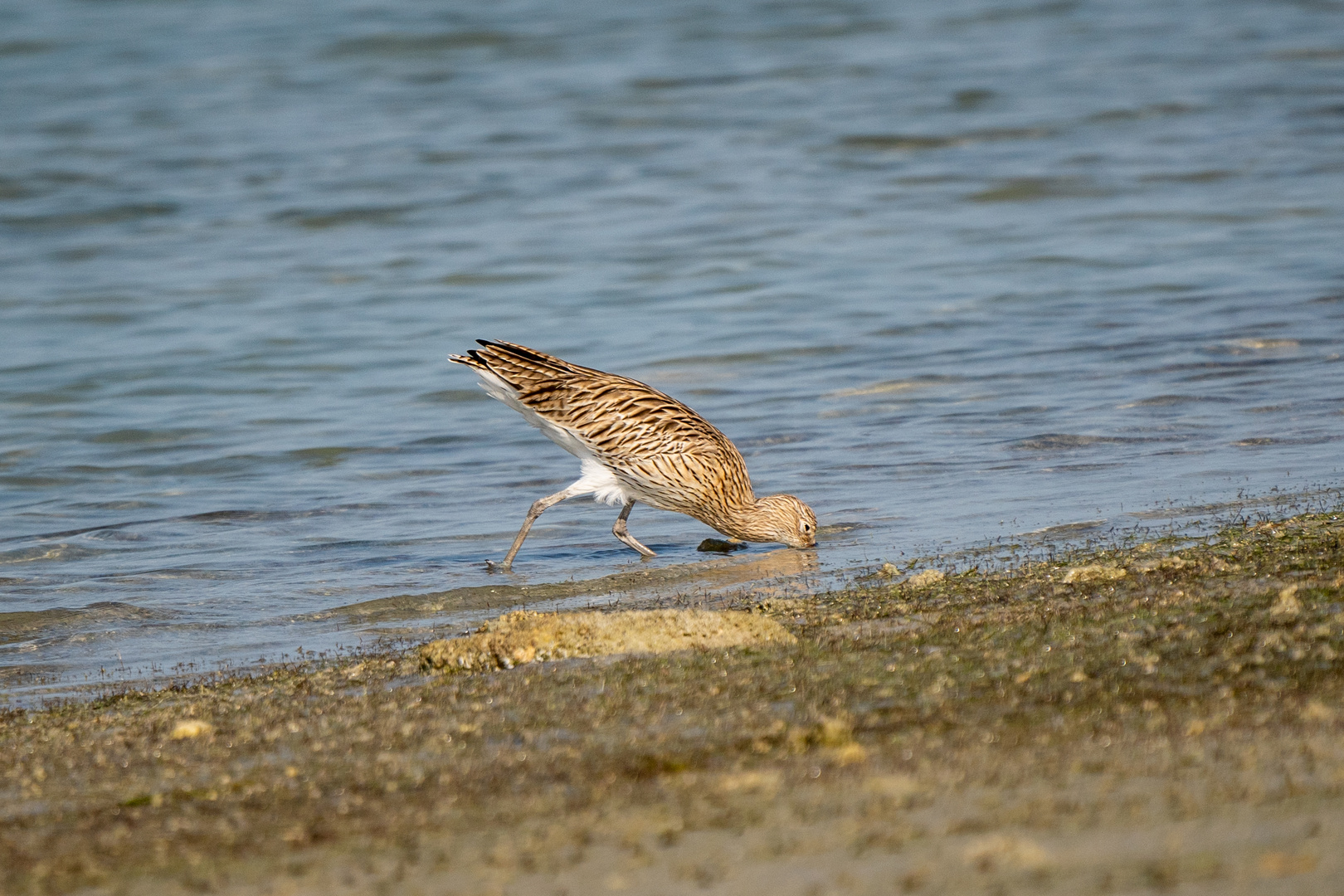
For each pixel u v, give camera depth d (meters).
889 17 52.06
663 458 14.14
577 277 27.91
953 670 8.88
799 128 39.34
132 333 24.95
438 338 24.17
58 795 7.89
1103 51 47.03
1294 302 23.39
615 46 48.62
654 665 9.55
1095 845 5.76
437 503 16.39
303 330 24.84
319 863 6.48
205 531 15.41
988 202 32.59
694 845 6.20
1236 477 15.00
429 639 11.66
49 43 48.97
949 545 13.44
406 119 40.91
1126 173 34.28
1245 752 6.79
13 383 21.95
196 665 11.20
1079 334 22.45
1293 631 8.98
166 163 37.16
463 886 6.01
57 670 11.27
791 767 7.23
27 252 30.58
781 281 26.98
